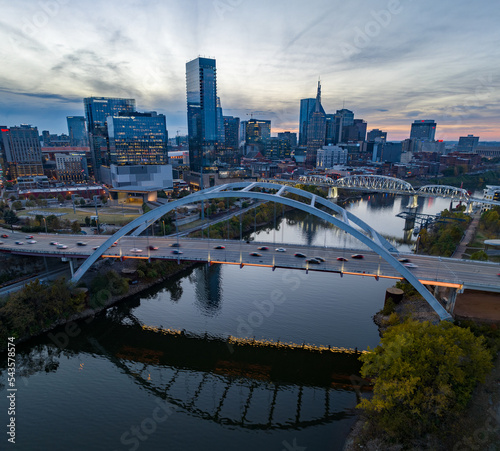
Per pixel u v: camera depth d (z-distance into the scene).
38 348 82.12
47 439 55.12
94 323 91.56
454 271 84.12
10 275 102.38
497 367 60.28
